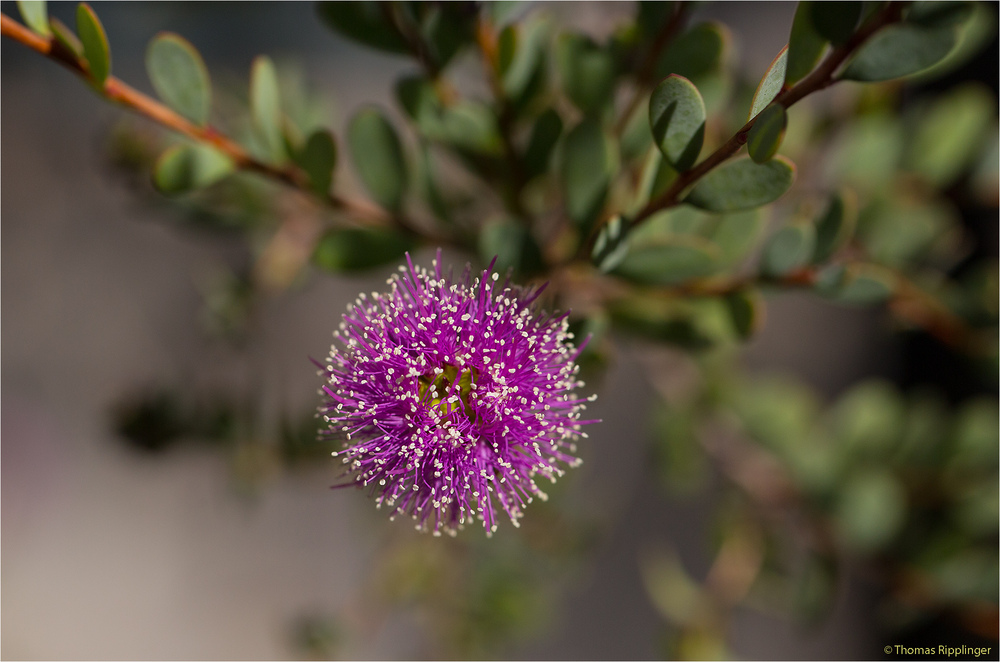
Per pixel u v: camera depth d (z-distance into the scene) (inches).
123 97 6.8
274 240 8.7
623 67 7.4
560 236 7.6
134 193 8.6
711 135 7.9
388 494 6.6
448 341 6.5
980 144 8.8
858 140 8.6
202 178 7.0
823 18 6.1
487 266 6.9
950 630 10.5
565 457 6.7
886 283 7.0
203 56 11.6
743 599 9.6
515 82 7.4
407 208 7.6
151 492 13.9
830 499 8.9
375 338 6.6
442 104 7.3
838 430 9.4
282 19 11.8
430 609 10.5
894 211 8.5
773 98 6.2
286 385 12.1
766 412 9.1
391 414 6.5
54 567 13.5
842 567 9.5
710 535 9.9
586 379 7.5
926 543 8.9
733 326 7.2
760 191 6.2
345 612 10.7
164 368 12.8
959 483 9.0
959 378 11.2
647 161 6.7
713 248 6.8
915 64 6.1
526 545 10.2
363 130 7.2
